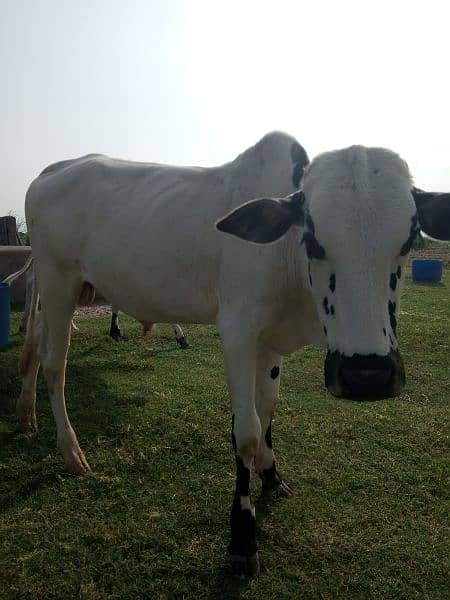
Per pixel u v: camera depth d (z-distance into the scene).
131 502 1.36
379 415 1.94
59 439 1.54
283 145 1.24
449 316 3.92
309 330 1.26
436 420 1.91
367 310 0.93
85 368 2.46
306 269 1.12
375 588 1.08
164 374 2.40
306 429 1.82
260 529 1.27
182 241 1.30
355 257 0.94
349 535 1.25
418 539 1.24
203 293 1.31
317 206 0.97
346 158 1.01
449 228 1.00
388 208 0.94
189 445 1.66
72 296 1.58
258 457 1.39
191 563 1.15
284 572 1.13
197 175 1.38
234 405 1.20
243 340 1.20
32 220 1.60
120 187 1.44
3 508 1.33
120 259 1.39
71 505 1.35
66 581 1.09
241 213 0.97
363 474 1.52
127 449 1.63
